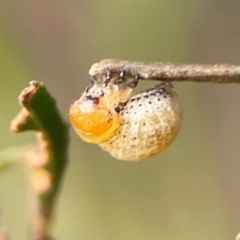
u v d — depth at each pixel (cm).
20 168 18
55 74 17
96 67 12
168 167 18
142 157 13
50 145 12
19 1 17
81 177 18
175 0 17
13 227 18
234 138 17
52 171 12
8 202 18
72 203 18
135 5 17
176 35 17
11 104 18
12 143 18
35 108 12
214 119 17
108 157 18
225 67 11
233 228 17
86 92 13
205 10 17
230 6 17
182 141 17
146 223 18
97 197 18
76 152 18
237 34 17
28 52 17
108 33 17
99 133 13
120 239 18
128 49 17
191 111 17
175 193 18
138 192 18
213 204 17
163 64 12
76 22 17
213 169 17
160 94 13
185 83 17
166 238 17
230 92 17
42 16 17
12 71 17
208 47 17
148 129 13
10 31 17
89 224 18
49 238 12
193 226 17
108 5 17
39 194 12
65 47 17
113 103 13
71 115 13
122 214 18
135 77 12
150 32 17
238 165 17
